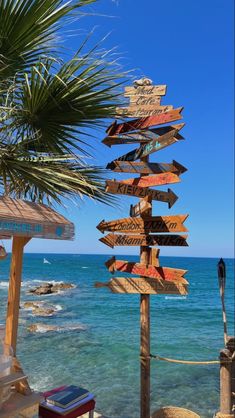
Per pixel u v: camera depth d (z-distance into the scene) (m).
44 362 12.62
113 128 5.01
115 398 9.31
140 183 4.82
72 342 15.84
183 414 4.78
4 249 3.33
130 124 4.88
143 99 4.85
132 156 4.96
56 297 37.62
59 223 3.26
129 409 8.63
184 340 17.59
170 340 17.56
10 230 2.87
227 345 4.67
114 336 17.41
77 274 74.75
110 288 4.75
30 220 3.01
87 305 31.09
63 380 10.72
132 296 38.91
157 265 4.56
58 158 3.73
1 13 3.65
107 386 10.20
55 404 4.04
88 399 4.27
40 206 3.31
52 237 3.20
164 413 4.79
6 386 3.26
